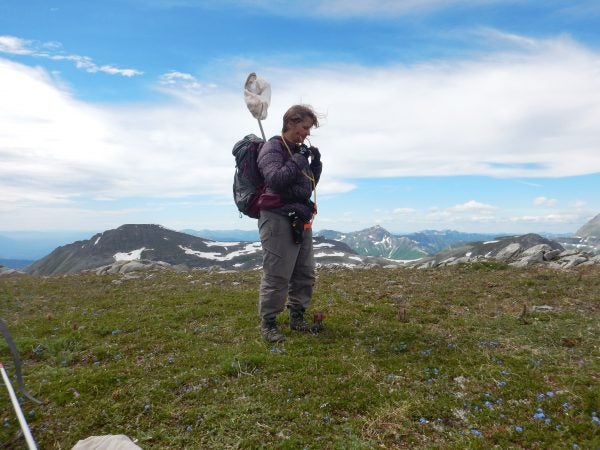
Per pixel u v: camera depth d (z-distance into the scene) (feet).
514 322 12.67
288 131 10.38
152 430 7.50
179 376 9.36
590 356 9.86
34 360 11.27
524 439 6.90
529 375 8.91
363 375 9.06
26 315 17.63
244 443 7.02
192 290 20.83
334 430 7.27
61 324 14.60
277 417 7.69
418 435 7.13
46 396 8.87
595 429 6.95
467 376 9.01
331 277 23.57
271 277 10.95
